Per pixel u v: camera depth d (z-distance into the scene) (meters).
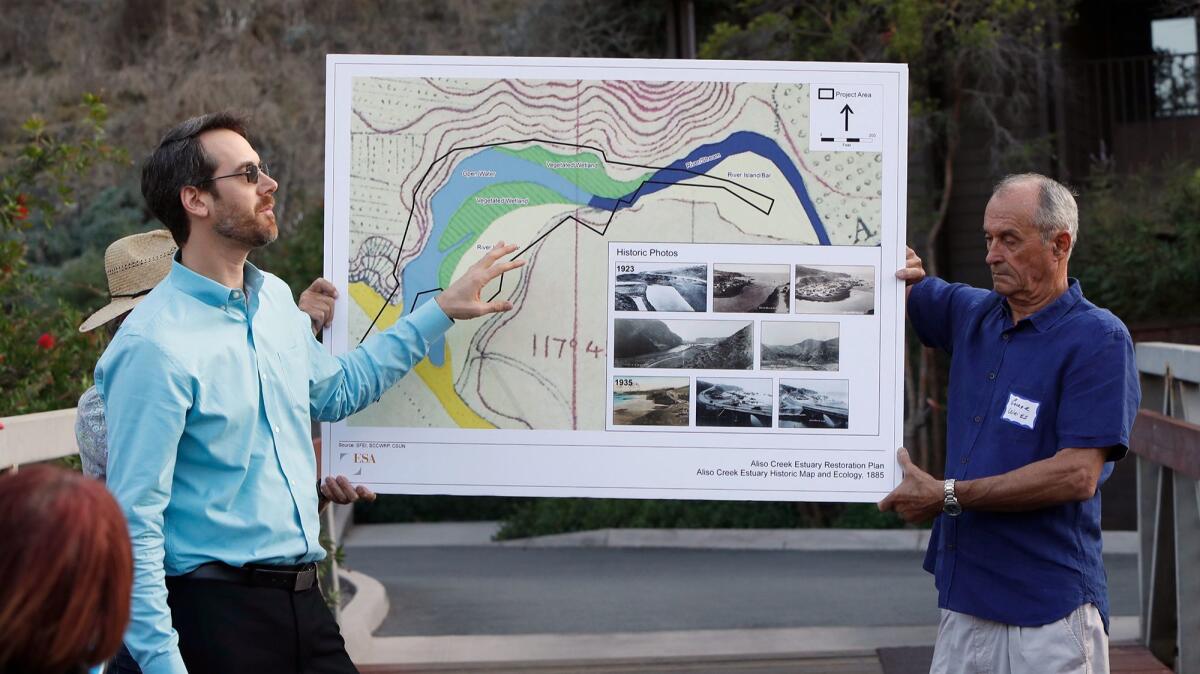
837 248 3.20
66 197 6.52
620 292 3.20
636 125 3.21
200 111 15.44
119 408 2.42
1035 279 2.97
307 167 15.26
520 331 3.20
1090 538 2.98
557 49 14.81
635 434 3.19
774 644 5.80
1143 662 4.77
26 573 1.44
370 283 3.21
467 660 5.59
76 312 5.84
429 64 3.22
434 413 3.20
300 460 2.71
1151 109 13.57
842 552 9.59
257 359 2.62
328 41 15.84
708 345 3.19
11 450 3.48
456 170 3.22
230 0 16.02
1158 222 11.88
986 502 2.90
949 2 10.84
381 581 8.55
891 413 3.17
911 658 5.30
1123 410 2.86
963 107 12.04
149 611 2.35
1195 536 4.45
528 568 9.12
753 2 12.09
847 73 3.20
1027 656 2.92
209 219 2.58
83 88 15.97
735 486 3.18
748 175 3.20
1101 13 13.73
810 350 3.18
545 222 3.21
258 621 2.55
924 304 3.33
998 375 3.02
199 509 2.51
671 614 6.96
